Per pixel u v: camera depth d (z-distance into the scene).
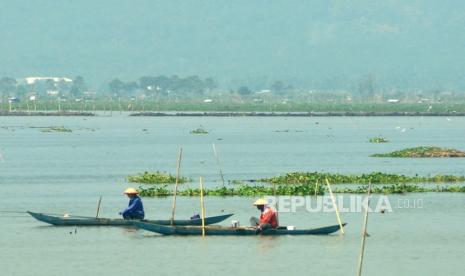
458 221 169.75
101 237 154.12
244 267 132.62
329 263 135.25
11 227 164.12
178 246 146.25
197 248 144.75
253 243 148.25
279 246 146.25
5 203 196.50
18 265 134.38
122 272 130.00
